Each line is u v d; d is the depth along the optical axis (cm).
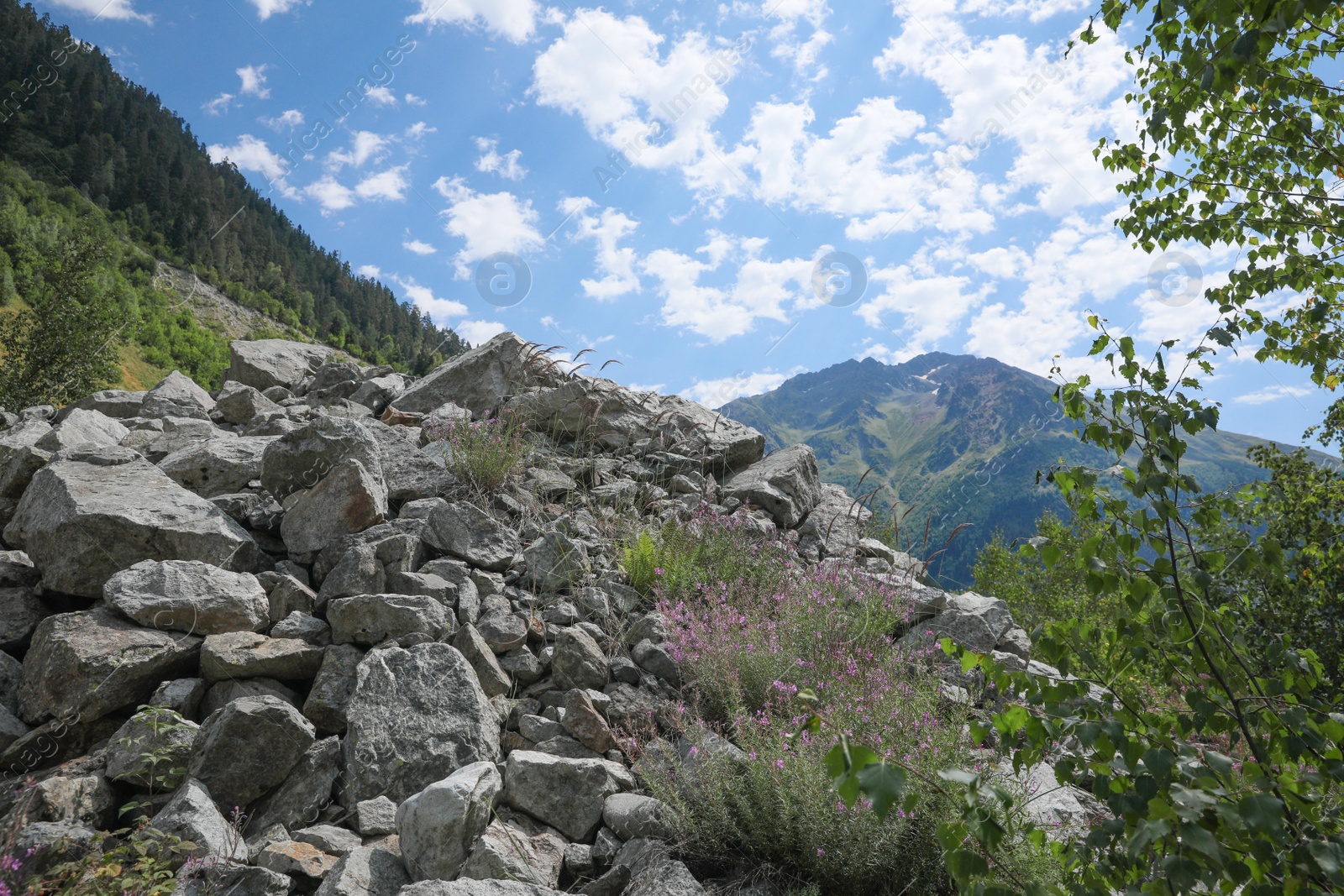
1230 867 183
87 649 420
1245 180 616
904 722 416
